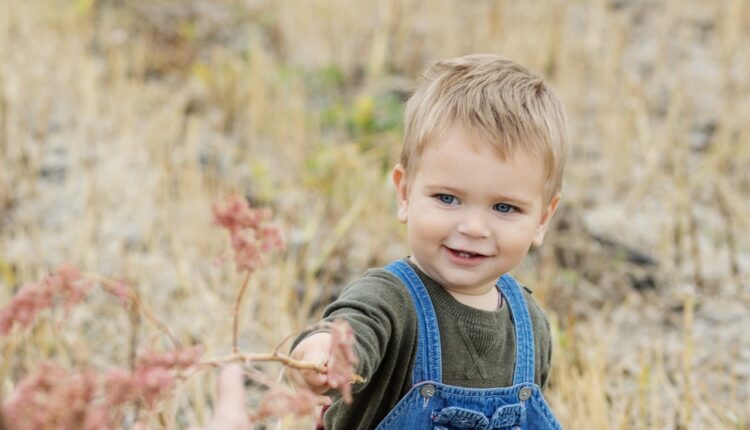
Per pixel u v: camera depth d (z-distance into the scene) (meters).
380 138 5.14
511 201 1.92
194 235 4.20
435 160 1.92
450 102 1.95
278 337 3.50
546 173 1.98
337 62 6.49
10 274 3.77
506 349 2.03
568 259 4.29
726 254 4.42
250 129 5.32
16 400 1.17
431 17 7.02
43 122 5.12
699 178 5.02
